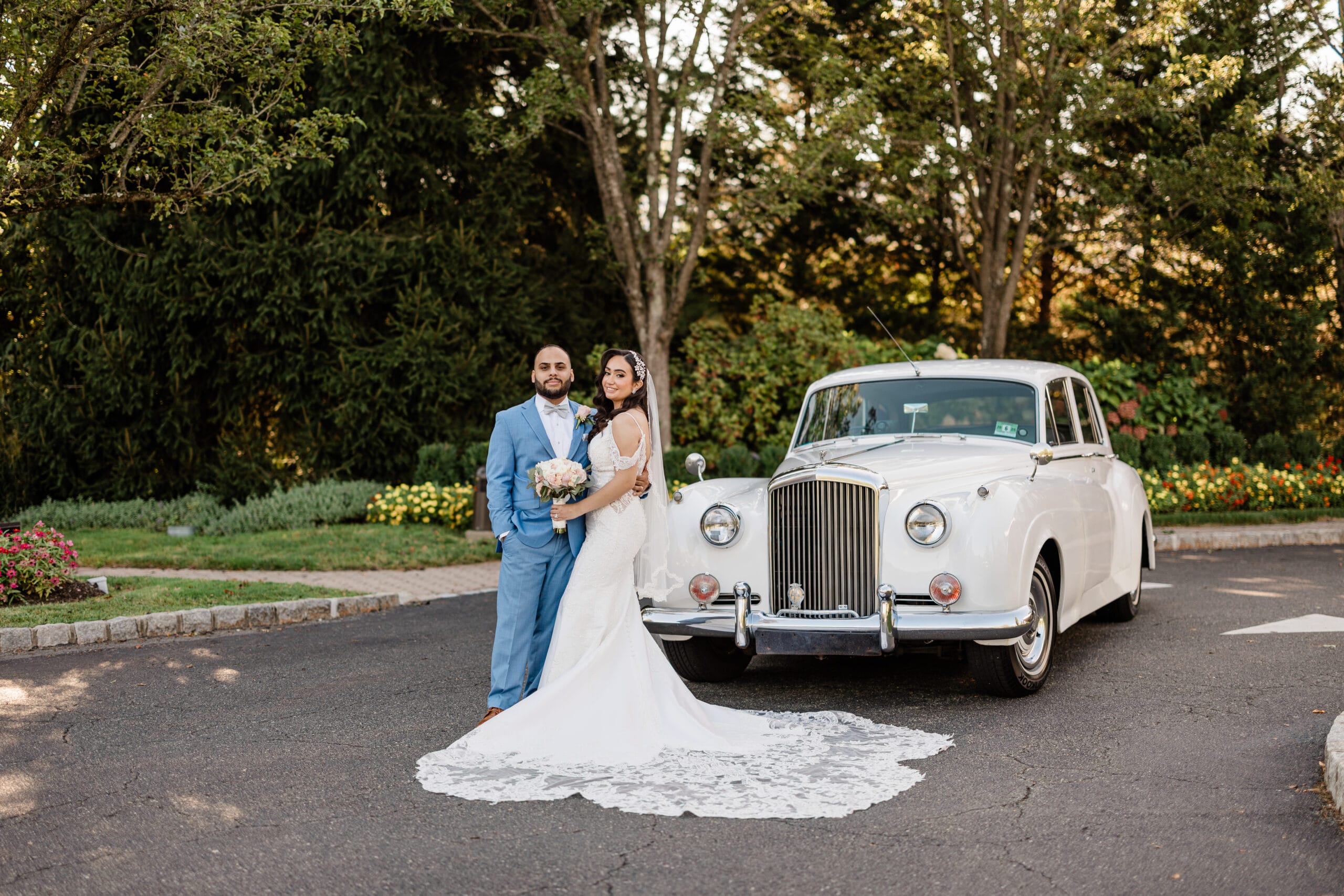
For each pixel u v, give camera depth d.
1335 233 18.14
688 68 15.57
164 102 10.02
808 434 7.59
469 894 3.46
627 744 4.96
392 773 4.74
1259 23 18.70
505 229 16.42
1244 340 19.34
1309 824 3.99
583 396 16.91
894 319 22.48
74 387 15.63
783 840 3.89
